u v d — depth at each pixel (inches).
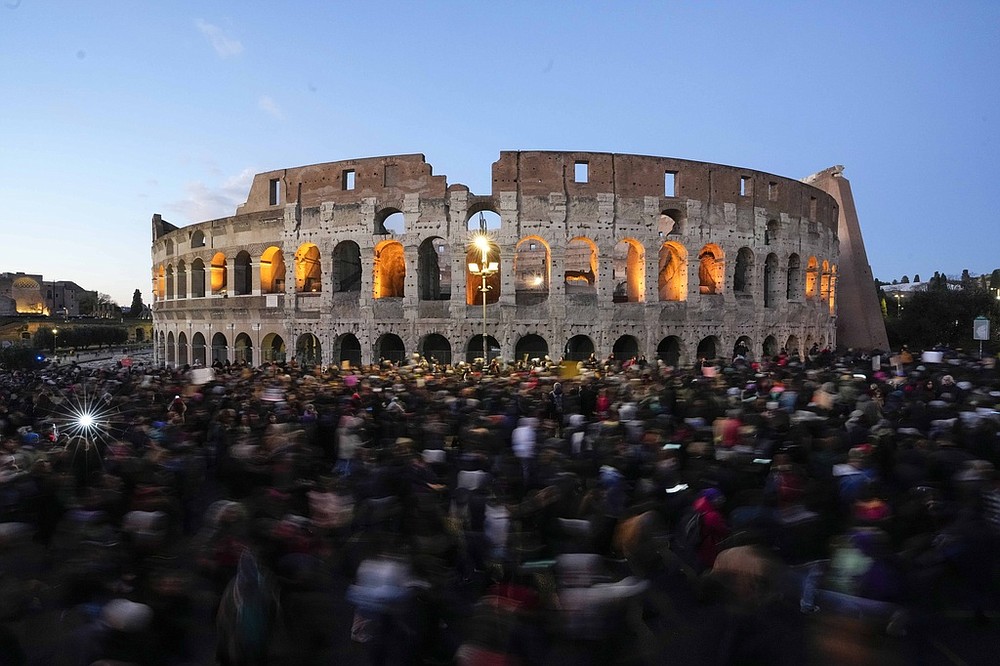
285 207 2305.6
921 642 422.3
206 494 793.6
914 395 1021.2
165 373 1642.5
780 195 2556.6
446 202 2145.7
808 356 2271.2
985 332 2258.9
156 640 347.3
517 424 817.5
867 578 383.9
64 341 5433.1
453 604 436.8
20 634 425.1
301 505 551.2
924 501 498.0
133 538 409.7
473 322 2130.9
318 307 2249.0
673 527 566.9
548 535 463.5
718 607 423.8
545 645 366.0
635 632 438.9
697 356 2300.7
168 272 2888.8
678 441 685.3
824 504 505.4
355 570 517.7
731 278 2367.1
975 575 450.6
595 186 2188.7
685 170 2295.8
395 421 843.4
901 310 4148.6
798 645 422.9
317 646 383.6
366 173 2224.4
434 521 493.7
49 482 536.4
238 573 348.8
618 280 3053.6
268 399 1015.6
